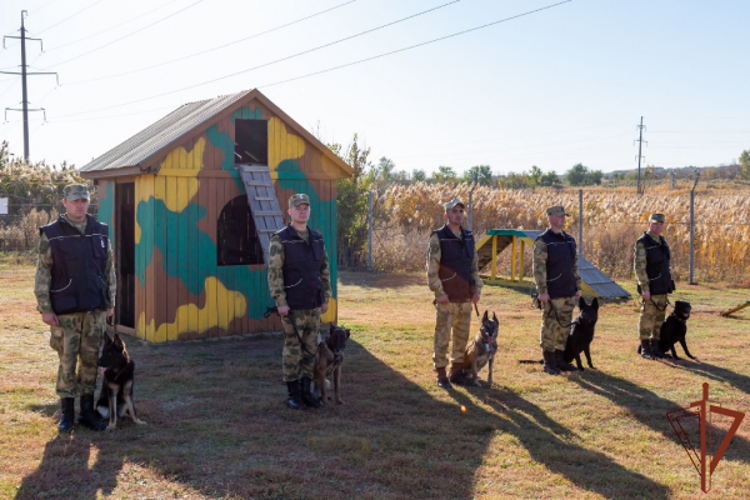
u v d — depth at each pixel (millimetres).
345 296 14945
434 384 7191
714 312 12773
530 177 78625
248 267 9828
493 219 25531
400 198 26031
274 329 10086
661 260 8656
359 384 7211
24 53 45375
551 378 7535
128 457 4832
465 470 4738
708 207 24844
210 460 4852
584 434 5656
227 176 9578
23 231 20641
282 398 6566
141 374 7441
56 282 5383
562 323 7820
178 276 9227
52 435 5312
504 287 16172
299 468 4738
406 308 13367
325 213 10531
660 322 8781
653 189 67500
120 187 10312
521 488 4457
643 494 4395
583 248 19906
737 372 7945
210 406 6258
